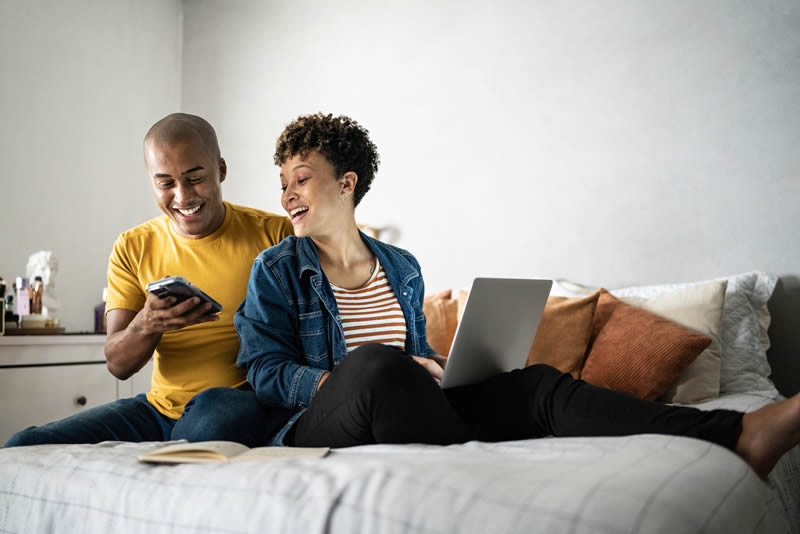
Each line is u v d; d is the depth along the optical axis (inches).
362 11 128.0
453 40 117.8
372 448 37.1
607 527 22.2
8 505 38.7
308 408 45.1
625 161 100.6
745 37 92.7
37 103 119.4
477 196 113.7
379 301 59.1
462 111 116.1
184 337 62.1
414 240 119.6
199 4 147.4
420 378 40.3
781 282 88.8
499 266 110.6
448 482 26.2
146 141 60.9
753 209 91.0
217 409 48.8
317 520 26.8
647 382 76.0
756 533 27.4
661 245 97.0
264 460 34.7
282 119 135.6
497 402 46.8
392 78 123.9
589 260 102.5
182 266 64.0
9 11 115.5
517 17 111.6
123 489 34.2
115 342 56.0
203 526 29.9
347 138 57.7
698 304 82.0
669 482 25.4
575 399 41.5
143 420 60.4
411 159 121.0
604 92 103.0
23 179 116.5
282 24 137.0
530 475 26.3
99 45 131.1
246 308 54.2
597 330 85.0
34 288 101.3
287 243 57.1
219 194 64.8
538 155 108.2
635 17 101.0
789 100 89.6
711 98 94.7
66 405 93.4
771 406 35.5
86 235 127.3
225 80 143.1
